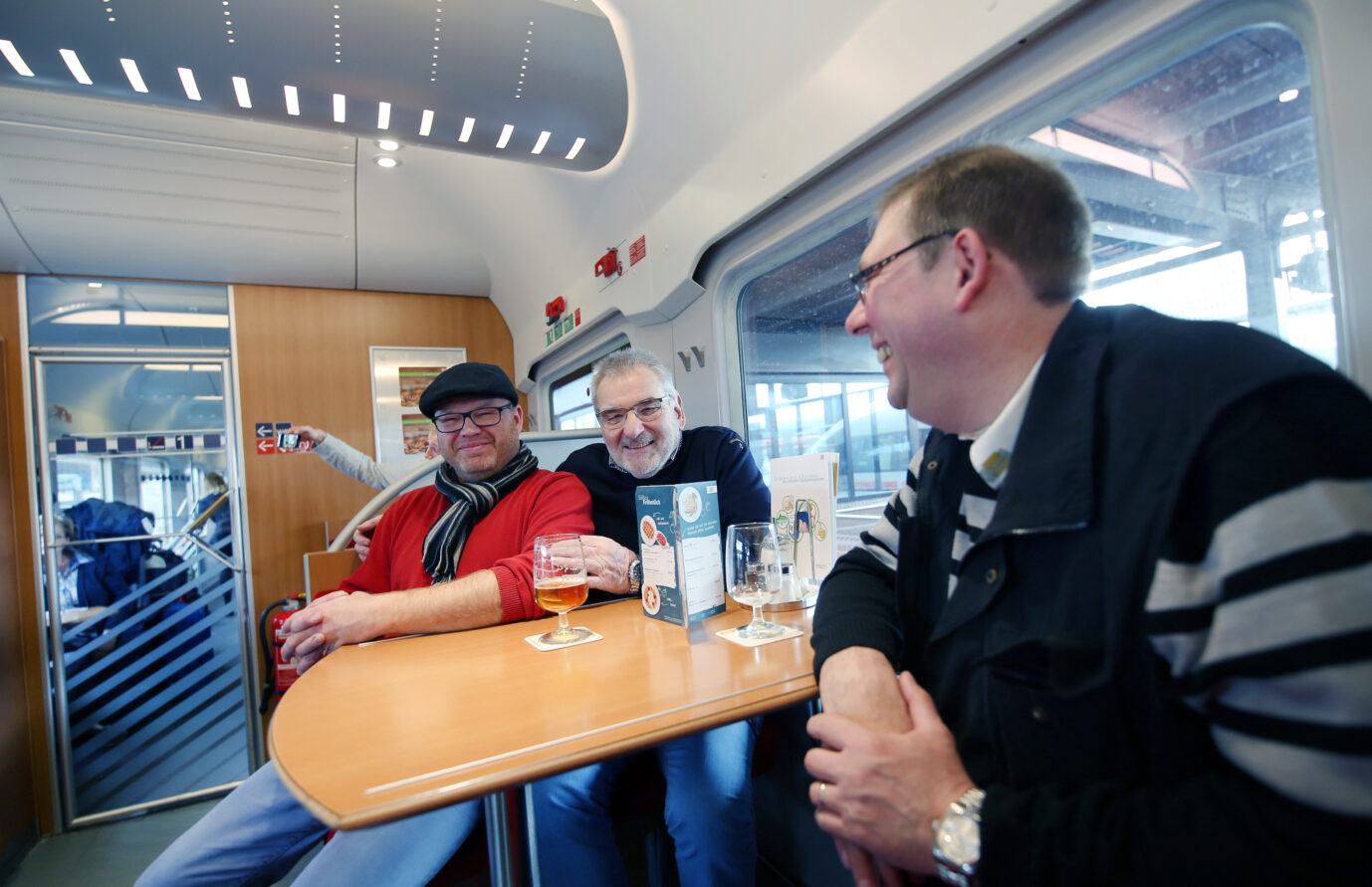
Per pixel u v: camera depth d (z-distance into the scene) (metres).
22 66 1.25
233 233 2.95
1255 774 0.46
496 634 1.18
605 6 1.71
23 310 2.82
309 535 3.26
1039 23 0.97
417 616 1.21
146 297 3.04
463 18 1.45
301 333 3.33
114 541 2.94
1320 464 0.45
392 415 3.51
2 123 2.36
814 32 1.36
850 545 1.76
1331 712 0.41
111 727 2.89
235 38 1.27
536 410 3.74
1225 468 0.48
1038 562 0.62
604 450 1.86
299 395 3.31
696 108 1.72
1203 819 0.47
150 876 1.10
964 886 0.56
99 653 2.90
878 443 1.67
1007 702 0.62
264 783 1.20
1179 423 0.53
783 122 1.50
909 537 0.85
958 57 1.08
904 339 0.72
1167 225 0.99
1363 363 0.74
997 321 0.68
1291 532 0.44
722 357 2.02
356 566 1.85
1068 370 0.64
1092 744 0.56
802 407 1.87
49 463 2.85
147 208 2.74
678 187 1.95
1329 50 0.75
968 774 0.65
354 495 3.35
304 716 0.79
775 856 1.75
